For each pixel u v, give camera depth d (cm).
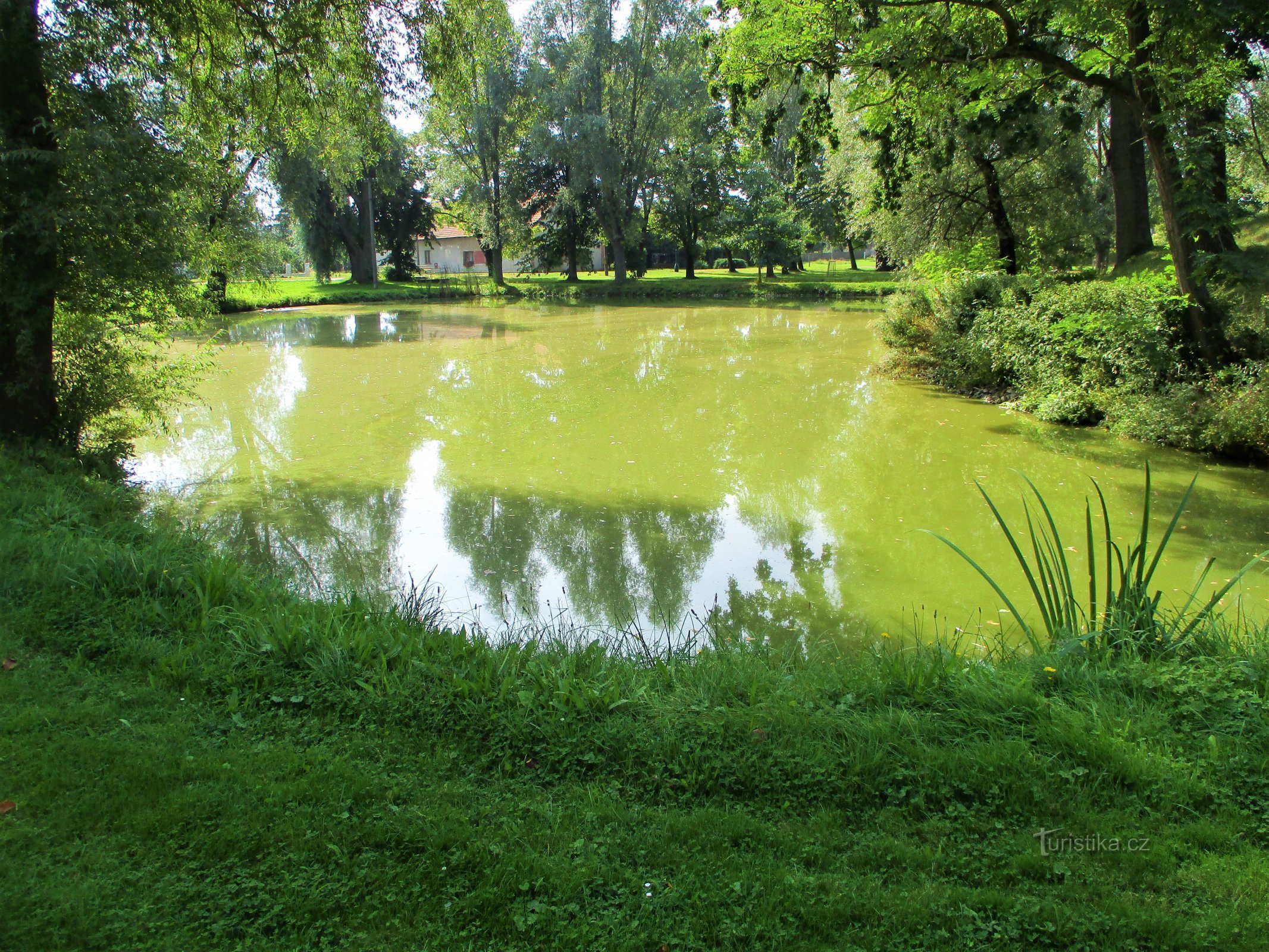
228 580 510
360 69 1080
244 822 286
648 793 316
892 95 1205
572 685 378
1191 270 1116
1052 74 1233
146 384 978
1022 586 677
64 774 308
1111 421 1181
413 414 1333
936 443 1138
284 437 1177
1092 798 310
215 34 1026
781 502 898
